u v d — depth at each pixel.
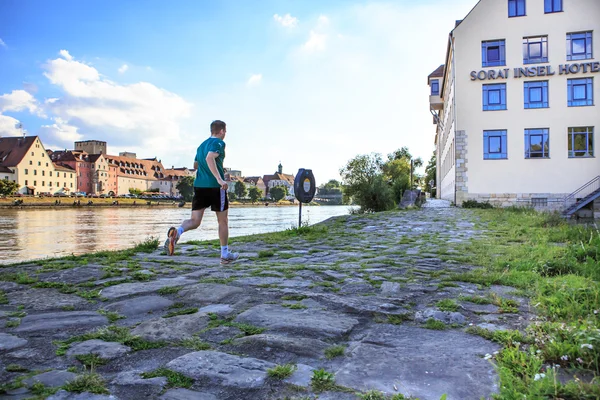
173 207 114.56
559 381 2.28
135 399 2.20
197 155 6.45
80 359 2.71
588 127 26.98
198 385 2.36
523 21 27.77
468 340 3.10
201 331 3.27
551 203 27.25
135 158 171.25
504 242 9.48
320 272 5.84
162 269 6.10
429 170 91.00
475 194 28.19
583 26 27.03
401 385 2.36
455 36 28.58
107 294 4.50
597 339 2.62
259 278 5.37
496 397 2.19
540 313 3.72
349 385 2.37
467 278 5.25
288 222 41.88
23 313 3.79
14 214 60.50
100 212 72.69
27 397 2.18
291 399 2.20
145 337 3.10
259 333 3.21
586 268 5.39
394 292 4.63
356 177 35.44
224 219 6.43
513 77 27.80
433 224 14.88
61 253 16.69
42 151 120.69
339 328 3.34
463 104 28.48
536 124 27.52
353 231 12.93
